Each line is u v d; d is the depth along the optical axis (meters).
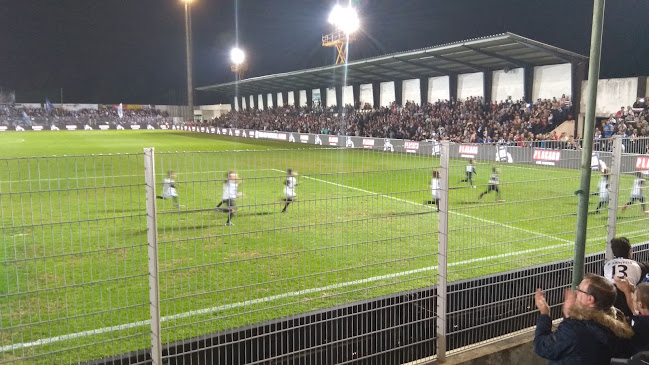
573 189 11.91
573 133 23.03
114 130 59.97
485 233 9.02
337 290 6.03
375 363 4.66
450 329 4.96
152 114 68.56
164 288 5.97
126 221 9.77
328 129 37.09
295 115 46.31
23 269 6.73
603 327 2.81
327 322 4.63
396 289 6.12
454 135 27.00
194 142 35.75
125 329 4.75
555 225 9.56
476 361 4.39
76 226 9.30
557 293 5.66
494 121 25.83
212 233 8.96
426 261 7.31
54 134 47.34
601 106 23.92
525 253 7.79
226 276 6.51
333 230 9.20
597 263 5.97
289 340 4.55
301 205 11.41
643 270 4.79
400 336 4.85
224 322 4.96
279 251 7.81
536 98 26.52
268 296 5.78
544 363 4.81
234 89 55.69
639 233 8.51
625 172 7.66
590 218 10.15
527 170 7.12
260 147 30.45
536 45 22.66
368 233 8.96
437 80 33.25
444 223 4.07
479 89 29.88
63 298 5.63
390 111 34.84
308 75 39.00
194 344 4.17
